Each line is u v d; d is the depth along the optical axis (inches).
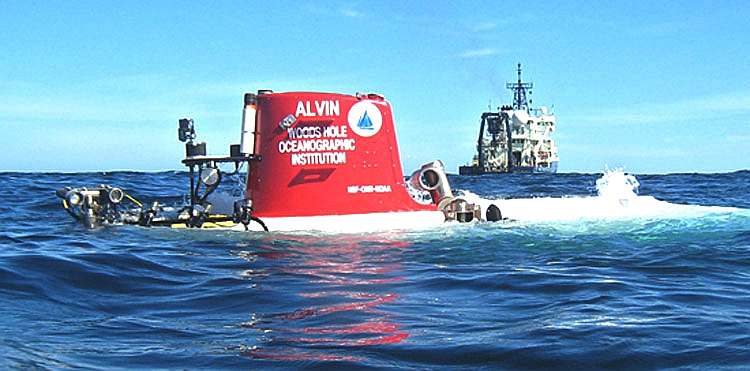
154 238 378.0
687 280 291.1
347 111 425.1
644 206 512.1
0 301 233.8
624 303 244.2
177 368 171.8
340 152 421.1
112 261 303.9
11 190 791.1
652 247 374.0
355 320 220.7
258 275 292.0
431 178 443.5
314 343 194.4
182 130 408.5
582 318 220.4
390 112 441.7
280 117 416.2
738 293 265.6
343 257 334.3
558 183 1423.5
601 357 179.6
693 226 440.8
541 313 229.3
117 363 174.7
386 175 432.5
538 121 3398.1
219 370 170.9
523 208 479.5
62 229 417.7
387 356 181.9
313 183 415.8
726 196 879.7
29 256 299.3
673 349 186.1
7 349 180.9
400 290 266.7
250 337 200.8
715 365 173.6
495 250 358.6
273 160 415.2
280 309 236.4
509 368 173.0
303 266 311.7
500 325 213.0
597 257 343.9
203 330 208.8
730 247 374.6
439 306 241.0
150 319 222.4
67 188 426.9
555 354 181.6
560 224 439.5
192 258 326.0
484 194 966.4
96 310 233.3
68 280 269.4
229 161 414.3
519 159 3373.5
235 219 403.9
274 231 399.2
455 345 190.4
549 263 326.6
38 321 214.8
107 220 432.1
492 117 3363.7
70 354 180.5
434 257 337.7
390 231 406.3
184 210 417.1
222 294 257.9
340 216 415.5
